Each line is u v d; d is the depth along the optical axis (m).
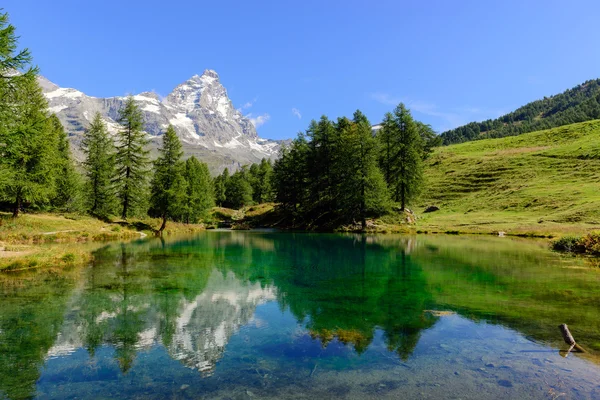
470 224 46.78
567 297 12.88
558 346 8.51
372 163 49.19
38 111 32.78
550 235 34.97
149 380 7.17
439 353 8.28
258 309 12.18
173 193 46.34
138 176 46.06
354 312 11.66
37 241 29.03
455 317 10.85
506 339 9.02
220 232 52.22
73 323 10.73
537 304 12.00
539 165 67.31
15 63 18.78
